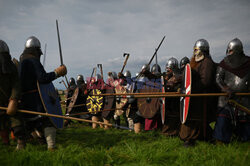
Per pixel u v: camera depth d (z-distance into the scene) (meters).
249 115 3.65
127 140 4.29
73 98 7.40
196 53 3.83
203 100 3.69
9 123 3.54
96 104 6.60
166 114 4.73
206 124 3.76
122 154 3.23
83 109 7.55
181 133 3.82
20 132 3.38
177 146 3.86
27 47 3.64
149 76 5.53
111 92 6.48
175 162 2.94
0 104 3.38
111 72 7.03
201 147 3.49
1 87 3.34
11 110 3.18
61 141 4.40
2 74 3.33
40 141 3.99
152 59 5.60
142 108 5.38
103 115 6.37
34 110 3.50
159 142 3.93
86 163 2.83
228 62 3.78
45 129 3.44
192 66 3.91
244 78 3.68
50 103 3.49
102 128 6.46
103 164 2.91
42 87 3.49
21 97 3.43
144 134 5.04
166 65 5.38
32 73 3.48
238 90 3.68
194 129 3.71
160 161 3.01
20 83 3.40
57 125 3.46
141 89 5.56
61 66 3.69
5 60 3.28
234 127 3.67
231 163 2.69
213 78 3.74
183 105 3.74
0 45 3.30
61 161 2.80
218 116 3.70
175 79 4.80
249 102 3.67
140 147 3.51
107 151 3.30
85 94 6.83
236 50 3.75
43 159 2.84
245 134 3.69
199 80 3.72
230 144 3.43
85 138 4.70
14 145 3.87
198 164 2.84
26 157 2.84
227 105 3.68
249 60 3.75
